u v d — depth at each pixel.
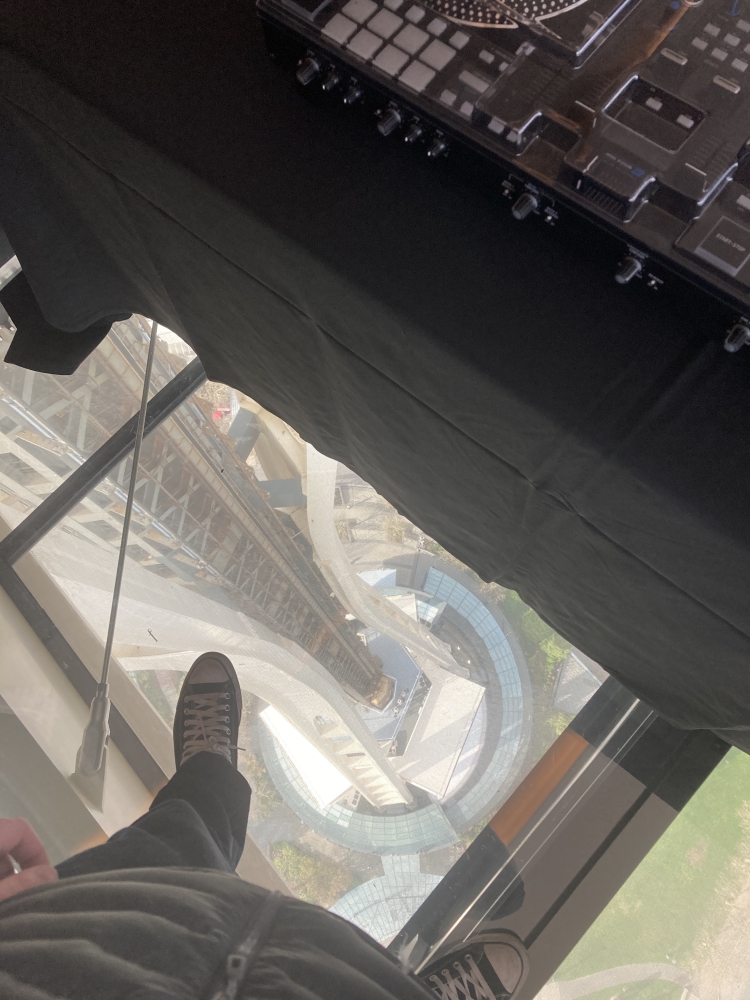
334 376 0.83
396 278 0.68
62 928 0.56
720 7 0.65
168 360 1.53
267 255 0.72
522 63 0.64
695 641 0.76
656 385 0.65
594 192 0.61
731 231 0.60
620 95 0.63
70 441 1.54
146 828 0.96
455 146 0.65
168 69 0.73
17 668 1.34
